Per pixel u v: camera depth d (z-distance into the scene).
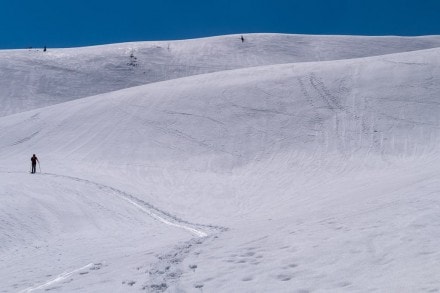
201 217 20.88
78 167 31.33
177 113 39.66
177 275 8.03
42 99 61.56
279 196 24.47
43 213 18.78
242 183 28.08
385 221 9.42
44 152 35.53
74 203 21.02
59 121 41.09
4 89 63.41
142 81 70.31
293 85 42.62
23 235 16.27
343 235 8.95
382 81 41.25
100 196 23.30
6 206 18.69
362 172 27.75
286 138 34.69
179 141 35.47
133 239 16.00
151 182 28.47
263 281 7.11
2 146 37.88
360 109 37.38
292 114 37.91
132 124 38.50
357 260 7.40
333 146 32.81
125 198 23.73
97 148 35.16
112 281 8.48
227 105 40.19
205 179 29.12
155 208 22.30
